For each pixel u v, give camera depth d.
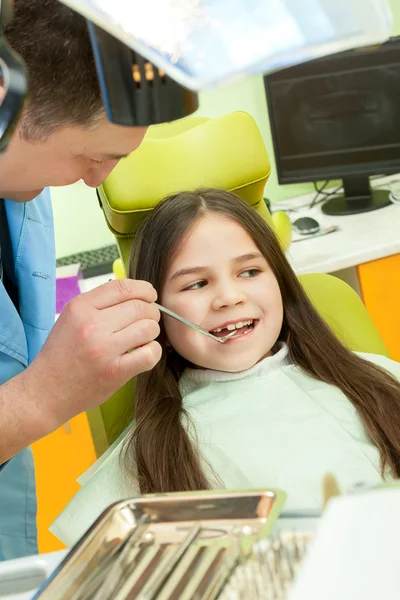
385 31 0.53
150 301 0.98
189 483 1.18
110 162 0.88
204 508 0.64
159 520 0.65
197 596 0.55
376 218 2.21
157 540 0.63
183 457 1.20
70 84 0.69
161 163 1.54
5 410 0.89
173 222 1.35
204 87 0.52
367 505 0.53
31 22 0.66
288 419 1.25
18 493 1.34
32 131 0.74
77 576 0.59
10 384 0.91
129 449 1.27
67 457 1.83
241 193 1.63
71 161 0.81
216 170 1.58
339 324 1.56
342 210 2.28
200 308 1.31
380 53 2.16
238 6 0.51
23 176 0.82
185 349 1.33
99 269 2.37
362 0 0.52
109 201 1.51
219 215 1.36
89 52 0.67
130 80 0.54
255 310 1.32
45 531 1.88
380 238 2.04
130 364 0.90
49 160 0.79
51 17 0.66
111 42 0.53
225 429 1.25
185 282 1.33
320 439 1.21
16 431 0.90
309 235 2.18
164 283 1.35
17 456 1.33
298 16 0.52
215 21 0.51
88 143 0.77
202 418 1.29
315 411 1.26
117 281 0.96
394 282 2.05
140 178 1.52
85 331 0.89
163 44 0.51
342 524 0.51
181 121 1.75
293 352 1.40
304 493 1.13
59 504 1.86
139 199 1.51
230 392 1.31
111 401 1.47
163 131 1.71
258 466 1.18
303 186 2.53
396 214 2.20
